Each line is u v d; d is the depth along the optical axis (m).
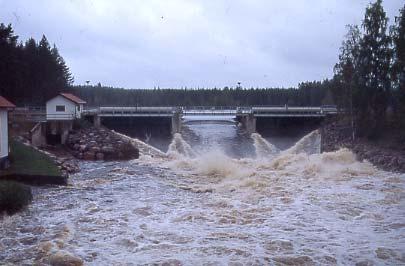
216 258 12.27
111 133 46.09
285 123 58.75
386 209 18.30
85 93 111.06
